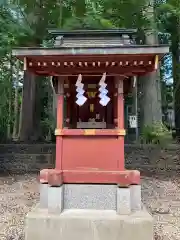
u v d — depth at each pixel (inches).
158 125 545.6
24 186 405.1
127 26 507.8
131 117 733.3
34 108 621.3
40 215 213.2
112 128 253.9
